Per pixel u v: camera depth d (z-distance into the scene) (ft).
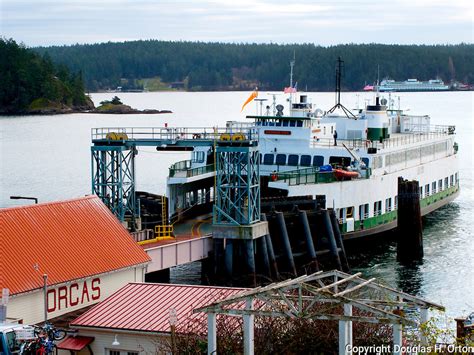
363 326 199.82
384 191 446.19
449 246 438.40
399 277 375.04
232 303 196.75
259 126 447.42
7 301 237.04
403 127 556.92
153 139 377.50
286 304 191.42
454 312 317.01
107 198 379.55
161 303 232.12
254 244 359.66
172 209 400.67
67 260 273.33
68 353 225.76
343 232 413.39
